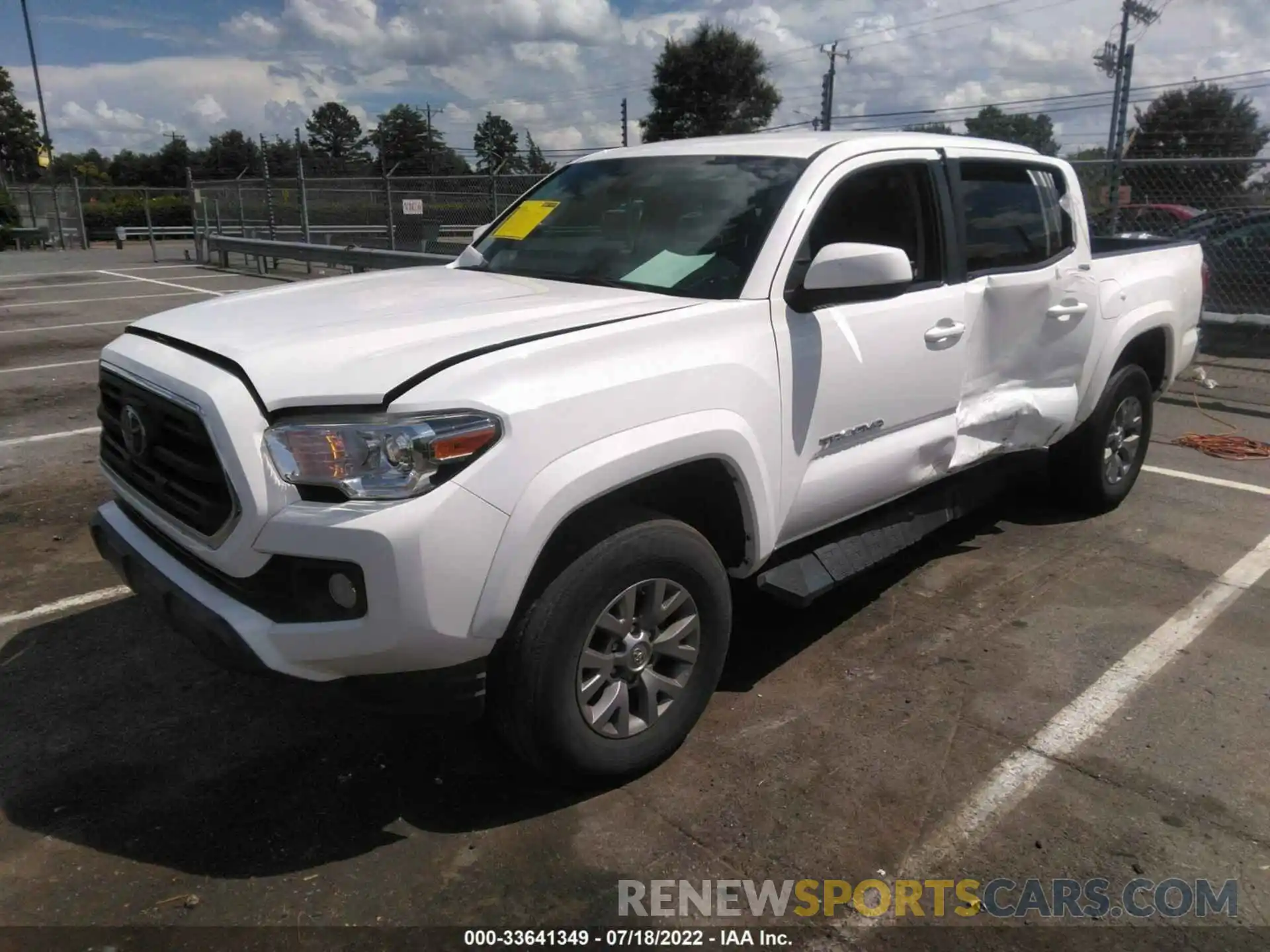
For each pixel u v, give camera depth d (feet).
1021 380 14.57
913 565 15.70
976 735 10.93
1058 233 15.38
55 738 10.86
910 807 9.71
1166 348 18.31
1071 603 14.30
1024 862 8.96
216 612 8.64
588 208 13.02
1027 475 17.95
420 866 8.89
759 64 144.46
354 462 8.00
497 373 8.39
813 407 11.02
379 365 8.36
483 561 8.20
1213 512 18.24
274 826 9.43
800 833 9.34
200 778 10.16
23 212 107.96
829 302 11.00
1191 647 12.96
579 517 9.30
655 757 10.10
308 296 11.12
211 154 294.46
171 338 9.72
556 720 9.09
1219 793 9.95
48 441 22.49
